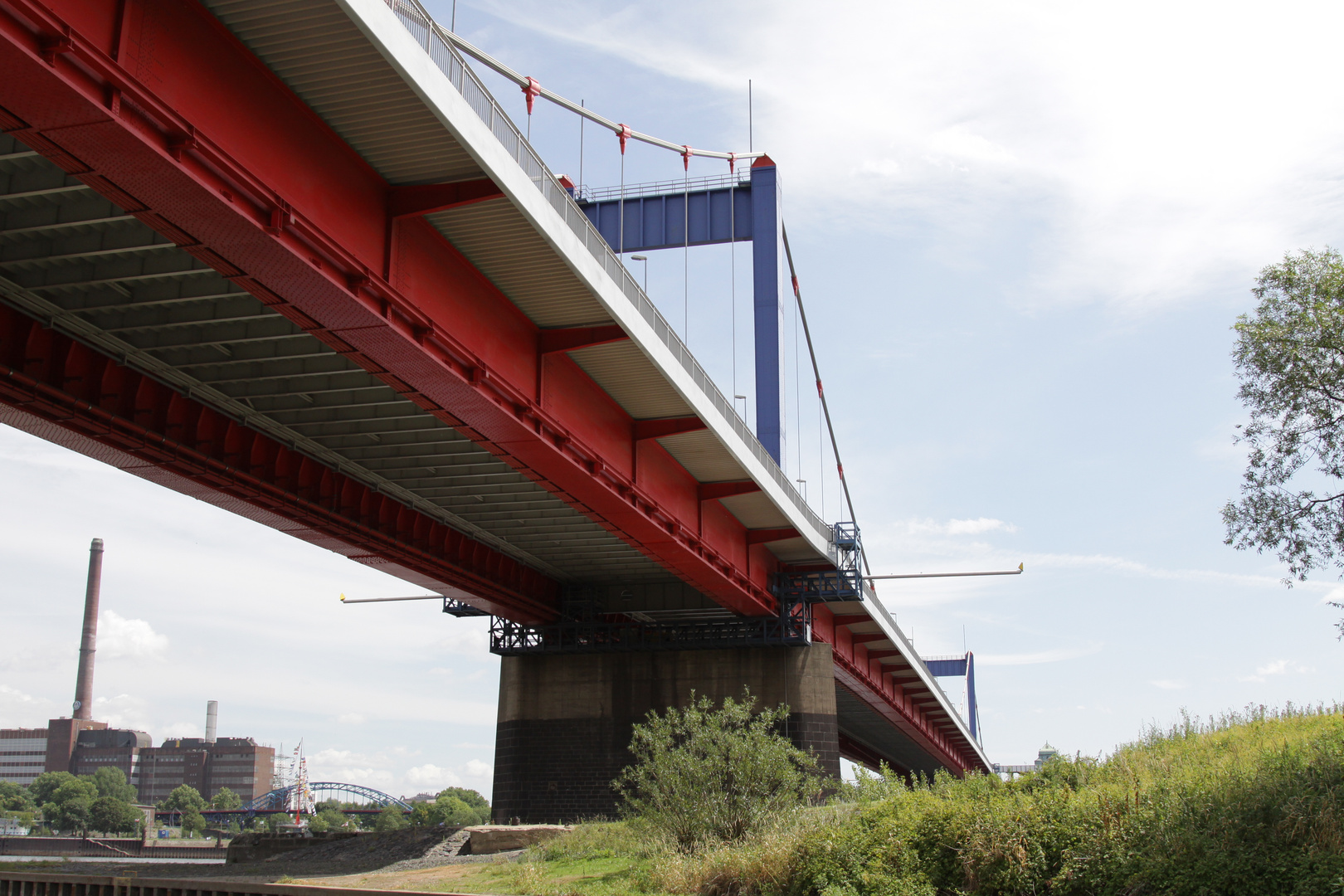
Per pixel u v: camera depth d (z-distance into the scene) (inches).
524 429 1365.7
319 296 1005.8
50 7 708.0
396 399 1456.7
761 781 1311.5
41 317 1194.6
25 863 1979.6
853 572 2522.1
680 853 1213.1
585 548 2226.9
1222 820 812.6
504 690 2541.8
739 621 2507.4
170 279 1139.9
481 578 2166.6
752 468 1978.3
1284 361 980.6
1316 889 699.4
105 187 828.0
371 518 1825.8
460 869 1466.5
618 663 2496.3
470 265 1268.5
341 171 1022.4
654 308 1526.8
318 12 851.4
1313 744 947.3
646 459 1824.6
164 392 1395.2
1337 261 994.7
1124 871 802.8
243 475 1513.3
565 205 1221.1
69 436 1332.4
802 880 970.1
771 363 2586.1
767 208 2650.1
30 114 740.0
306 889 1205.7
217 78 860.6
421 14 924.6
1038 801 954.1
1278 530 981.8
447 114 943.7
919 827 970.1
